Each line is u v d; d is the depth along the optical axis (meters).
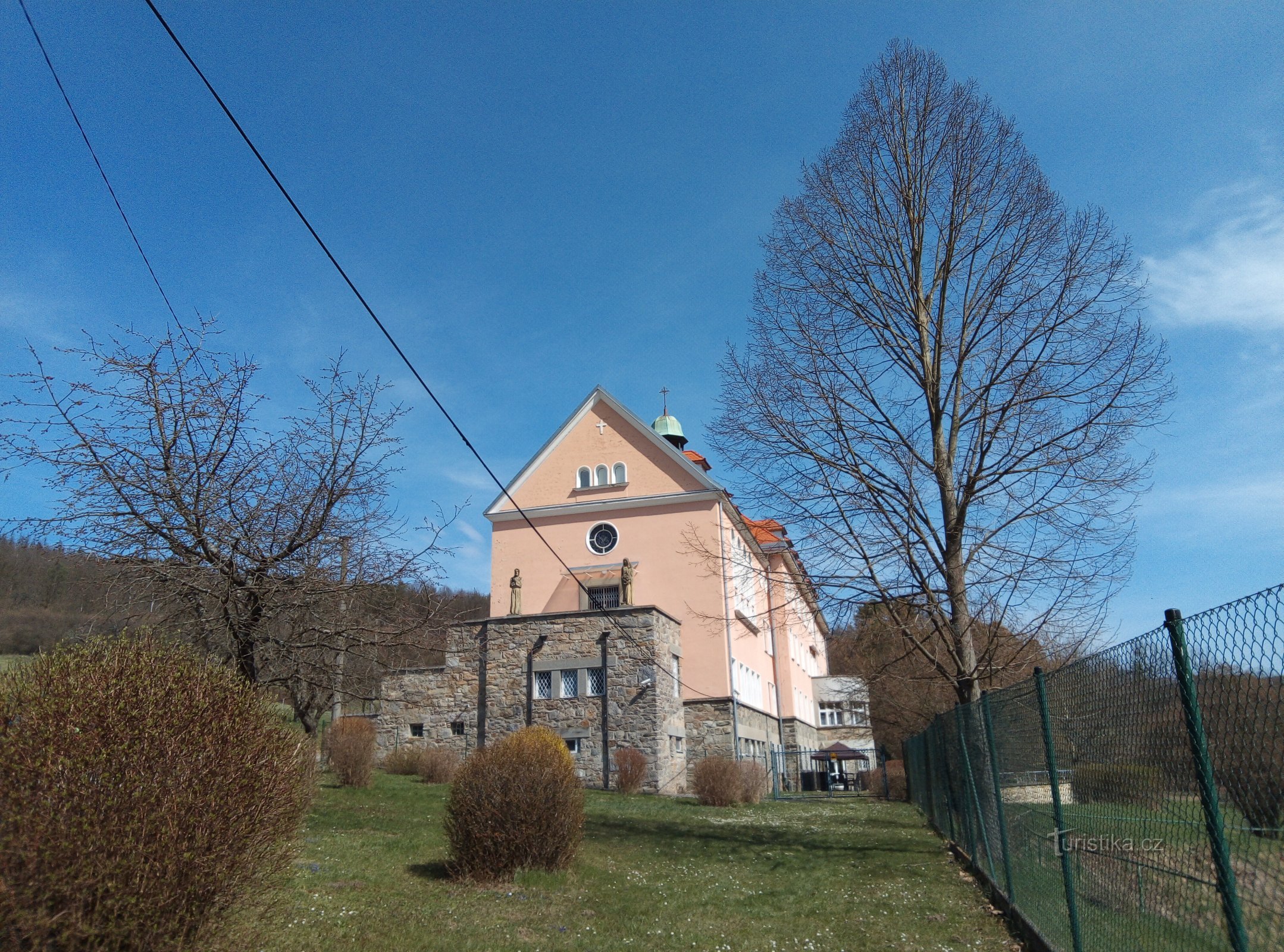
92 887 4.39
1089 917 5.89
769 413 14.38
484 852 9.62
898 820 19.67
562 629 24.69
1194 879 4.12
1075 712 6.13
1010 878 8.74
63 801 4.40
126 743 4.75
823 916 9.00
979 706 10.59
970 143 14.66
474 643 25.14
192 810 4.95
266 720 6.13
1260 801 3.45
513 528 31.50
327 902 7.72
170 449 9.80
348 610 11.58
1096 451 12.45
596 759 23.38
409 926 7.25
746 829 16.77
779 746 34.88
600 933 7.75
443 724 24.91
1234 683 3.65
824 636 14.78
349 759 18.34
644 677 23.77
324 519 10.59
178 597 10.09
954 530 13.26
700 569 29.09
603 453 31.58
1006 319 13.47
